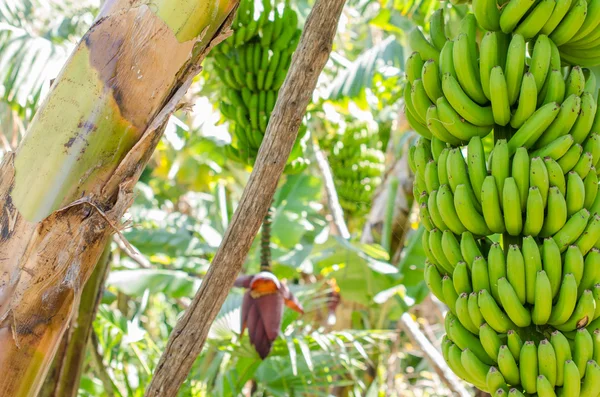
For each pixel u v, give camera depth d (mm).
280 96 1806
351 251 3729
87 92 1484
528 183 1714
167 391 1797
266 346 3105
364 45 5852
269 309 3125
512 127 1851
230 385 3691
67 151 1471
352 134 6039
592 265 1726
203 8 1526
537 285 1651
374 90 4566
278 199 5016
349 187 6027
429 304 6289
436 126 1855
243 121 3355
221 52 3375
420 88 1900
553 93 1778
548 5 1775
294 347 3686
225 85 3529
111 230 1509
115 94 1485
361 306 4809
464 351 1726
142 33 1501
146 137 1505
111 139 1486
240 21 3252
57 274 1459
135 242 4965
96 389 4109
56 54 3541
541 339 1721
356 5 4082
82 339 2791
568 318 1698
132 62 1493
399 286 4004
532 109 1764
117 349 4289
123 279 4016
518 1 1777
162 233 5066
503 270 1711
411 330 4465
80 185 1473
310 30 1794
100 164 1482
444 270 1893
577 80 1814
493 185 1717
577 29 1831
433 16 2078
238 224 1796
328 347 3768
